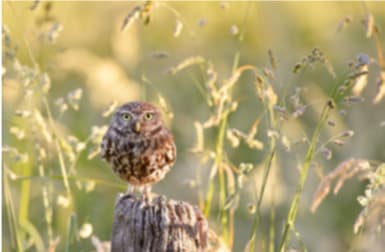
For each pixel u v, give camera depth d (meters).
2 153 8.55
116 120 8.94
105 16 15.58
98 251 8.12
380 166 7.29
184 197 10.69
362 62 7.20
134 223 6.93
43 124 8.41
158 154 8.95
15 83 8.64
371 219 7.64
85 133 12.91
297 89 7.54
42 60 11.02
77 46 15.62
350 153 12.43
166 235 6.90
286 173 11.05
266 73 7.57
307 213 11.45
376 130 12.51
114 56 13.43
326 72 14.65
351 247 8.14
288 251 7.58
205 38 17.48
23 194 9.23
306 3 16.86
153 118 8.91
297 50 14.53
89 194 11.80
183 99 14.70
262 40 16.45
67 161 11.57
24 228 9.07
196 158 10.66
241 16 17.33
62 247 10.88
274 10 14.45
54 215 11.56
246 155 12.83
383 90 7.73
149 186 9.20
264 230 11.61
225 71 15.04
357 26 16.44
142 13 7.72
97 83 12.59
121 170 9.02
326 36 16.09
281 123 7.62
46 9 8.78
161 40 17.42
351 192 12.68
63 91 13.95
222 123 8.49
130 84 12.84
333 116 12.40
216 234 7.99
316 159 12.38
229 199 7.82
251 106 13.79
